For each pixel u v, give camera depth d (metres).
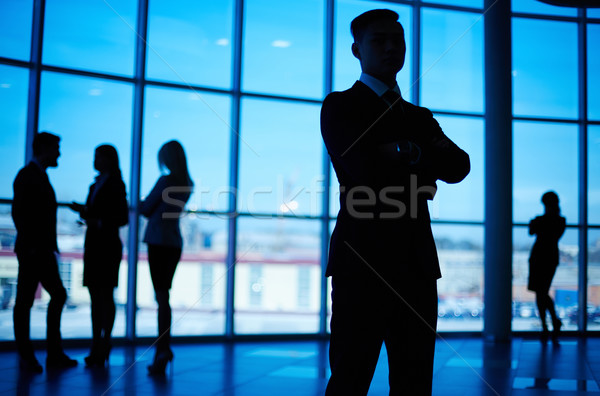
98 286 4.98
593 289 8.93
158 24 7.49
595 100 9.17
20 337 4.76
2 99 6.62
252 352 6.26
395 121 1.73
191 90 7.57
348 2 8.38
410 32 8.63
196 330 7.42
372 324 1.68
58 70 6.88
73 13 7.02
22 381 4.26
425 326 1.69
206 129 7.62
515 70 9.10
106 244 4.96
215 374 4.74
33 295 4.84
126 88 7.24
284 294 7.77
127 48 7.26
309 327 7.85
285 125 7.98
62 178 6.83
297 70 8.09
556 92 9.14
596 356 6.09
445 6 8.71
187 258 7.49
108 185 4.96
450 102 8.71
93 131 7.02
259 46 7.98
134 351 6.13
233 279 7.54
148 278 7.08
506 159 7.62
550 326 8.66
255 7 8.00
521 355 6.13
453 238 8.52
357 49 1.83
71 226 6.80
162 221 4.60
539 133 9.05
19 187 4.80
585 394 4.06
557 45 9.18
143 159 7.26
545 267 7.35
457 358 5.84
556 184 9.03
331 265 1.74
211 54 7.72
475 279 8.49
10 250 6.44
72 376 4.49
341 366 1.69
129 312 6.95
